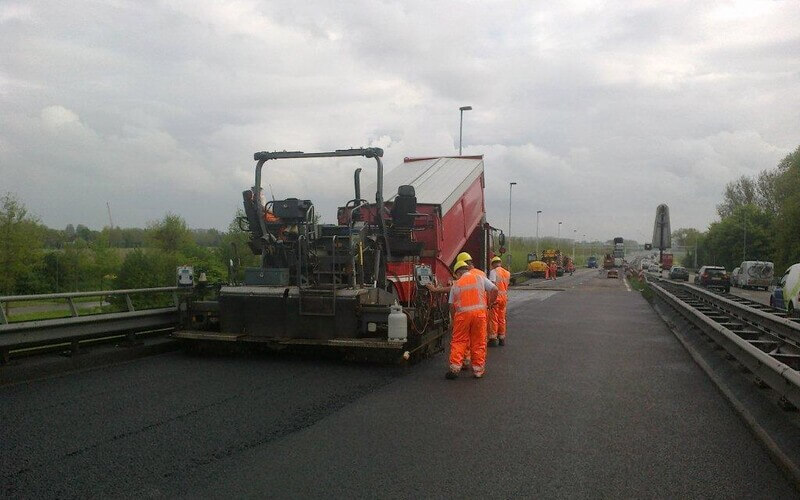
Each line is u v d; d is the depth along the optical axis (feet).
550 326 51.62
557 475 15.97
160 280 119.75
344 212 41.81
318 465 16.53
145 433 19.22
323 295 30.81
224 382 26.94
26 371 27.30
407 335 31.71
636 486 15.29
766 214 248.52
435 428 20.22
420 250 37.42
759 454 17.83
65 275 133.49
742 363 26.13
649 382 28.09
